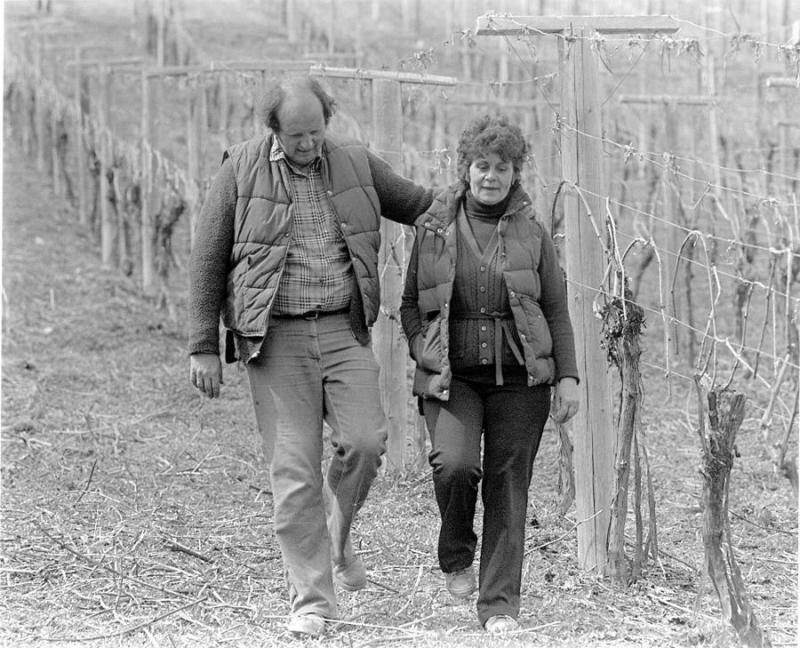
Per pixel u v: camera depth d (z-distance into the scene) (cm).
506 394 879
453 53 4053
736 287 1955
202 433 1666
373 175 921
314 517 882
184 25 4525
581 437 1045
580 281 1033
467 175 886
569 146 1036
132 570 1062
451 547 896
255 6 4912
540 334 875
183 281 2689
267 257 873
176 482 1412
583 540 1049
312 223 888
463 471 858
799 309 1393
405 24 4619
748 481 1413
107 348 2211
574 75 1034
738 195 2059
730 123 2597
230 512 1283
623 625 910
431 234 888
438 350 873
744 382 1920
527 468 878
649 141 2769
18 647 873
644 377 1975
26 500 1313
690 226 1994
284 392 886
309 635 868
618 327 995
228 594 998
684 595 989
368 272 897
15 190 3175
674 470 1462
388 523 1216
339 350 891
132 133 3256
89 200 3094
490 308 873
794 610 964
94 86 3566
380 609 951
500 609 870
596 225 1023
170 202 2378
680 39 1043
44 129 3325
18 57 3534
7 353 2144
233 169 889
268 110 865
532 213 892
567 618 924
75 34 4341
